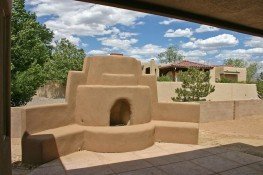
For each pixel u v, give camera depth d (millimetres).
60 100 28141
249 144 10508
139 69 10836
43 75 17875
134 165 7730
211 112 15242
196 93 18391
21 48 17453
